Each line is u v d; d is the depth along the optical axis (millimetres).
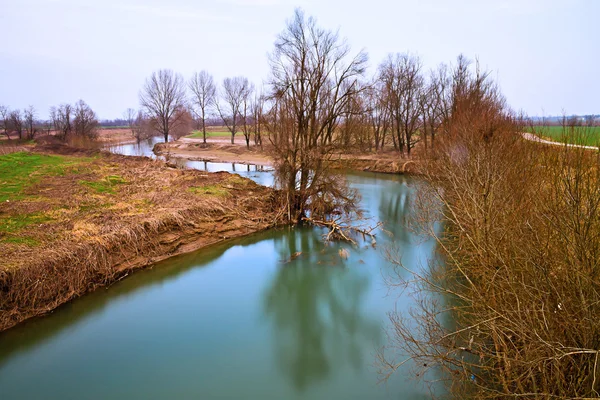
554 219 6031
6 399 8203
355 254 16734
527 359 5703
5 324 10570
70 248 12969
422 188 18953
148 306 12320
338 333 10844
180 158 50594
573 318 5555
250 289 13617
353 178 36469
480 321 7008
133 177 25797
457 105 25891
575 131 6500
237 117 71062
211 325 11289
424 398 8070
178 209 18156
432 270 12070
